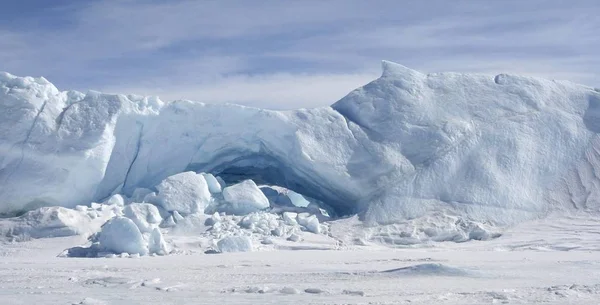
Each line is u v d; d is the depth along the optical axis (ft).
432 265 48.03
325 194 95.86
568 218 84.58
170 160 94.22
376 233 82.12
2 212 84.89
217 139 94.63
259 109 93.91
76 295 38.81
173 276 48.32
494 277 45.80
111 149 89.40
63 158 85.76
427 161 90.12
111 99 91.86
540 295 36.70
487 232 81.87
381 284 42.80
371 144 91.71
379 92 97.14
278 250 73.82
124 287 42.22
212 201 86.63
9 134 87.35
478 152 90.74
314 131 92.38
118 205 84.89
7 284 44.45
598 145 92.63
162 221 81.05
